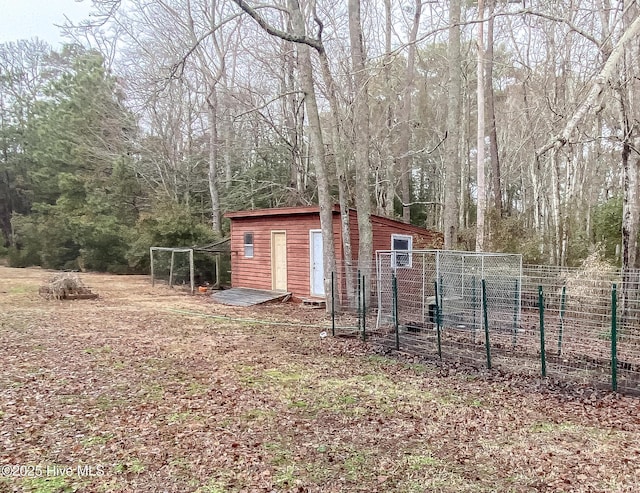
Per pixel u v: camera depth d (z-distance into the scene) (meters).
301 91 10.49
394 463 3.65
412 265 10.57
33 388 5.37
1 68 31.55
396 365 6.71
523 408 4.93
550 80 16.06
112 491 3.18
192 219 19.36
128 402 4.98
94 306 12.43
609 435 4.24
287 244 14.21
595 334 6.93
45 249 26.06
